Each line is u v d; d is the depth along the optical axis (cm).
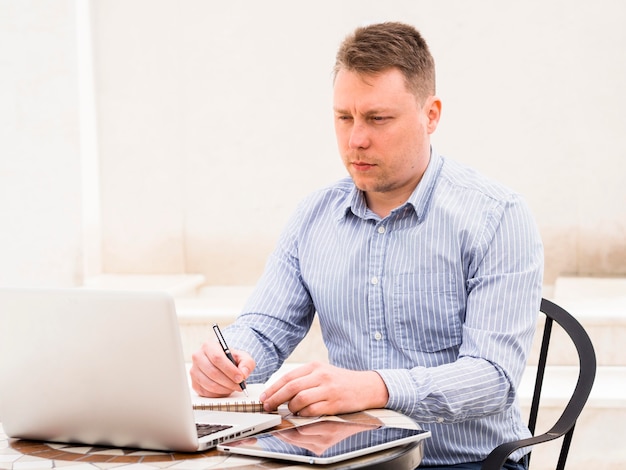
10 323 126
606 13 396
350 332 171
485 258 161
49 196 389
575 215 406
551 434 146
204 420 134
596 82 398
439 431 162
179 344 117
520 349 155
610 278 397
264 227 427
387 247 168
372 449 117
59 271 391
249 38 419
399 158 160
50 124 387
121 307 118
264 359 174
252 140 424
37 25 383
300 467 113
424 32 406
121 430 124
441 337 165
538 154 405
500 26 402
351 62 157
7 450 129
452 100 407
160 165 426
